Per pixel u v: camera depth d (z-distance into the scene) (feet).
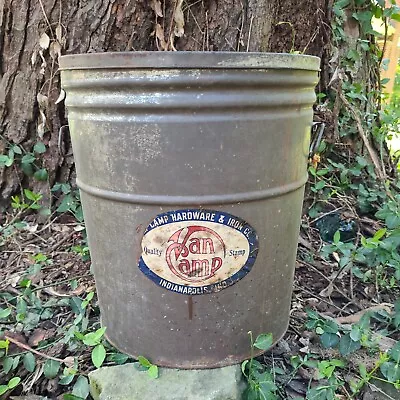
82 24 5.85
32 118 6.43
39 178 6.57
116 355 4.30
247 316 4.03
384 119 7.73
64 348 4.55
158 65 3.25
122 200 3.69
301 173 4.04
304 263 6.01
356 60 7.29
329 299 5.44
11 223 6.42
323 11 6.31
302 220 6.67
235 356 4.12
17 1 6.04
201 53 3.21
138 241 3.75
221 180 3.54
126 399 3.77
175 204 3.57
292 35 6.05
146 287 3.87
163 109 3.36
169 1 5.54
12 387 4.05
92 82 3.48
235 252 3.76
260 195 3.68
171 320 3.93
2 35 6.21
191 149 3.44
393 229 5.72
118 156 3.59
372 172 7.30
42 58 6.07
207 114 3.38
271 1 5.74
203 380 3.94
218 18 5.66
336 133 6.91
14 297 5.10
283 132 3.66
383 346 4.61
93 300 5.10
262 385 3.86
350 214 6.82
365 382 4.12
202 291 3.82
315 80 3.88
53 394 4.26
